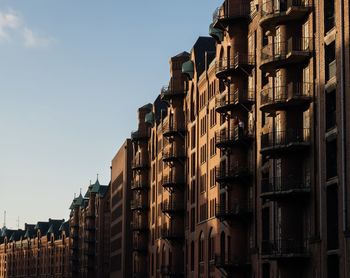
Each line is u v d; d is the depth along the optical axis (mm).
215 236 80625
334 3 51594
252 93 69188
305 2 56500
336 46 50094
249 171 68938
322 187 51906
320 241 51938
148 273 122000
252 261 67250
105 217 174250
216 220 80000
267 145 61656
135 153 133250
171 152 100312
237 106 70812
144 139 125562
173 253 100000
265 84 65938
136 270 126125
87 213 183250
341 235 48281
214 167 82562
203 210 87688
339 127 49219
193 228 93250
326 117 51938
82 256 190625
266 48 61781
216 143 72188
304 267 55344
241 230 70188
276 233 59969
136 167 125000
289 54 55438
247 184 70312
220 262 73312
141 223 123938
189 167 96625
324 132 51969
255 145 67562
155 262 115625
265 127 64750
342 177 48219
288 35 57500
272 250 57438
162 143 112312
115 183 162125
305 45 56375
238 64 69500
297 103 56094
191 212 94438
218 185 79500
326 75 52375
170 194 101250
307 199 55219
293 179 56375
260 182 65375
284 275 56312
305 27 56594
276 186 58562
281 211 56938
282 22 57781
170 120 102312
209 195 84375
